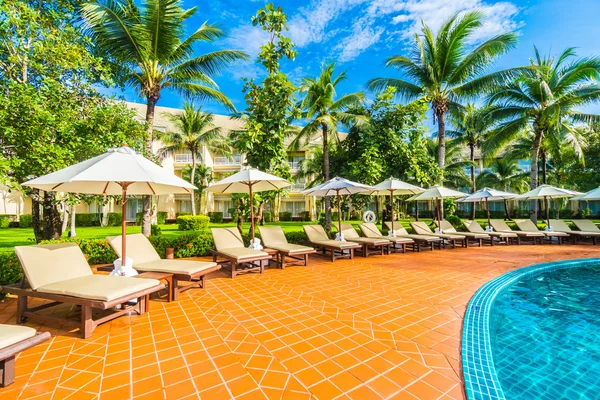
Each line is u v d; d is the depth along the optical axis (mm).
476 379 2441
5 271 4988
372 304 4414
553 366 3072
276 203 30703
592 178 16797
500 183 25938
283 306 4336
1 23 5703
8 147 5984
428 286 5422
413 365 2686
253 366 2676
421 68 13688
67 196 7379
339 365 2688
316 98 12594
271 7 8086
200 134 25594
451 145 22828
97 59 7223
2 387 2352
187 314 4035
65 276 3914
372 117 12633
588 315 4629
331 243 8266
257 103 8648
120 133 7090
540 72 12594
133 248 5277
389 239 9266
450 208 15953
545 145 16047
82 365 2699
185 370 2613
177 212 29953
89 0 7965
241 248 6941
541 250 10117
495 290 5191
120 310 4000
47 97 6414
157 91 9664
